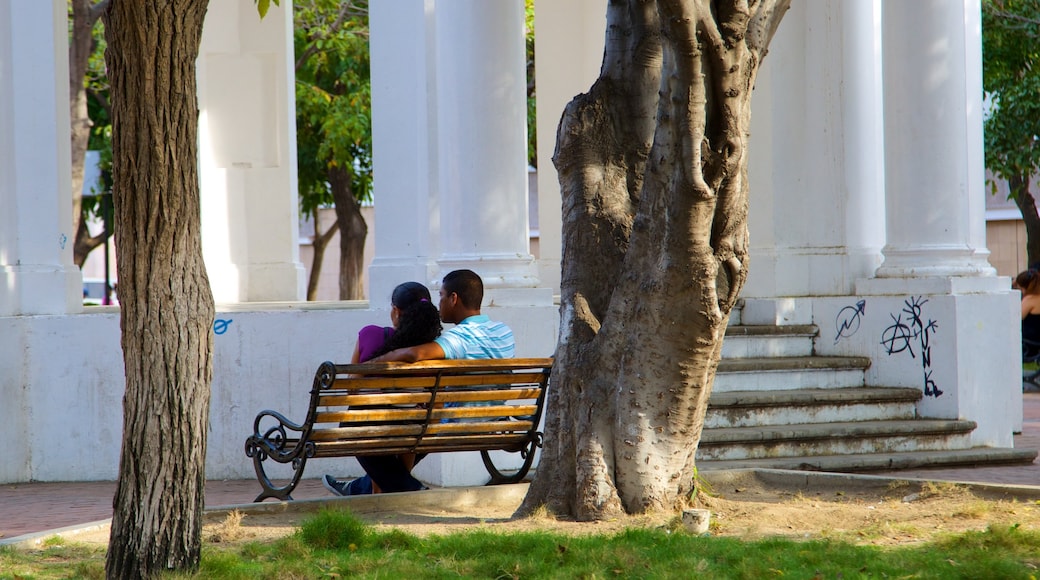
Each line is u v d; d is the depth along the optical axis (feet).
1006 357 62.08
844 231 68.39
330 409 56.90
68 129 60.13
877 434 58.18
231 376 57.06
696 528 36.27
